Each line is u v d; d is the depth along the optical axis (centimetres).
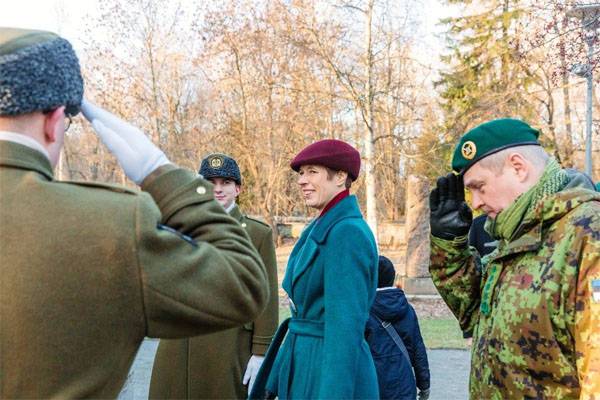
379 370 343
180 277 128
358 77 1703
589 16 884
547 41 933
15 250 121
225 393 337
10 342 119
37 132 130
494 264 206
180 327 132
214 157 367
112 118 146
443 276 239
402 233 2730
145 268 125
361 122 1980
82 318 121
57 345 120
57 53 129
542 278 183
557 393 179
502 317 192
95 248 123
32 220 123
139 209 129
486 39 1839
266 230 365
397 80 1789
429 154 1745
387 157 2061
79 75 137
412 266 1356
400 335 356
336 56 1717
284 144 2153
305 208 2864
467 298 236
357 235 258
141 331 129
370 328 320
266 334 345
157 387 343
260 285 143
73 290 121
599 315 167
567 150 1966
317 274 262
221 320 135
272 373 278
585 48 893
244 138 2134
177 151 2378
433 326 939
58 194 127
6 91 121
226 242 142
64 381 120
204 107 2411
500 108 1667
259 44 1966
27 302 119
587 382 165
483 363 201
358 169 288
